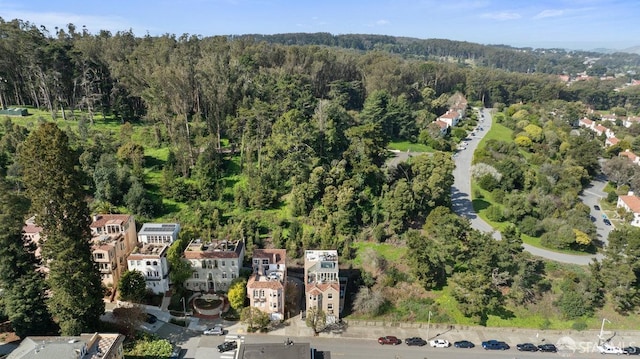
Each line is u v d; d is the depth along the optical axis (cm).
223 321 8425
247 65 16350
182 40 18950
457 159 15200
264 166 11925
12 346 7275
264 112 12200
